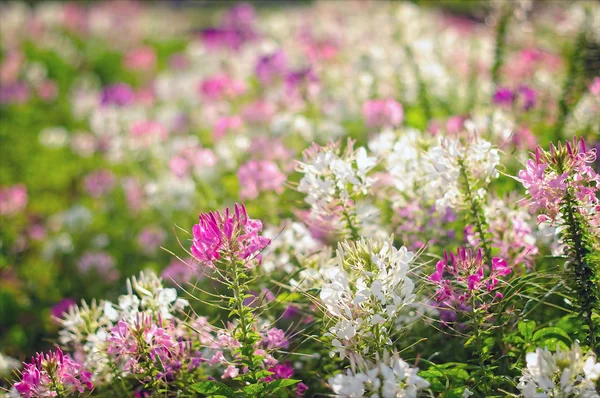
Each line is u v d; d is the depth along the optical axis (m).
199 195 2.77
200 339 1.74
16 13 7.44
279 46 5.02
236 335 1.63
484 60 3.39
